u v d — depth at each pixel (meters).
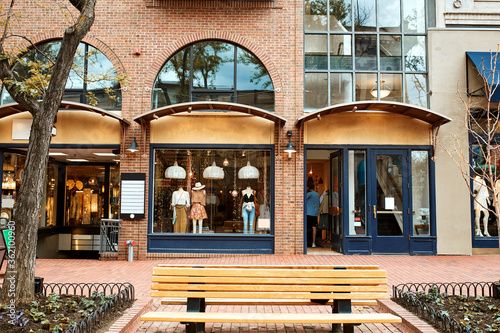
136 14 11.62
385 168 11.51
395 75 11.78
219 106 10.60
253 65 11.76
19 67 11.48
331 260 10.27
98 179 15.43
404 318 5.12
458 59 11.70
